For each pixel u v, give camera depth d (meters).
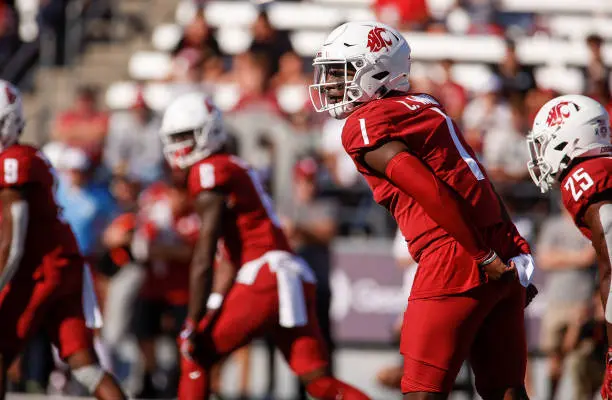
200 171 18.44
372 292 33.16
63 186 31.22
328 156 34.41
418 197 12.95
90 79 45.19
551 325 28.17
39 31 45.50
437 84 40.06
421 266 13.62
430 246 13.53
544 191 14.98
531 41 47.50
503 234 13.82
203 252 18.11
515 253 13.85
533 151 16.36
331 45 14.14
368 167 13.70
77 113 39.19
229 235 18.75
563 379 31.94
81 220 31.02
